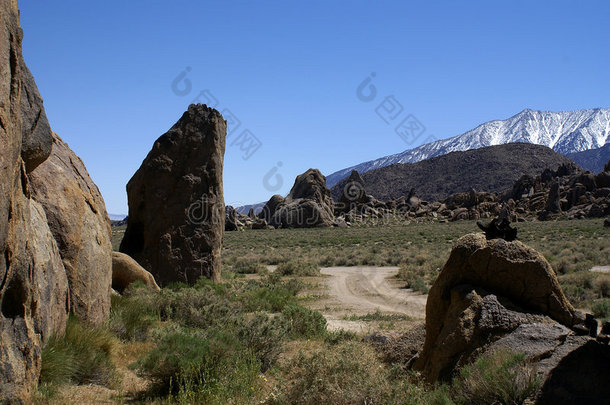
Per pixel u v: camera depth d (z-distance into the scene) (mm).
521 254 7207
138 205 20156
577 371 5621
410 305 19672
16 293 5633
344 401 6133
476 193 127938
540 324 6535
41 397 6023
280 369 8469
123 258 16578
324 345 9867
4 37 5160
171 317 13336
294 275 31203
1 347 5273
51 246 8000
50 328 7426
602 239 45312
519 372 5617
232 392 7270
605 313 15180
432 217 115438
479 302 6988
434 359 6918
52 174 9773
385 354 9070
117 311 11422
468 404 5758
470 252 7430
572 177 126312
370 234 76188
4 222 5000
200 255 20281
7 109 5129
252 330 9430
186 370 7355
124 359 9047
